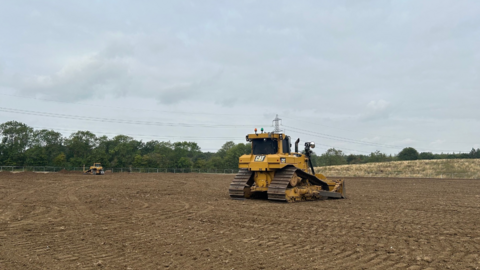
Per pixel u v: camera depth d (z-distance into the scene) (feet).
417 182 112.47
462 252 22.03
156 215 37.88
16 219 35.50
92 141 296.30
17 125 257.75
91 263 20.01
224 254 21.77
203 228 30.35
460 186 91.61
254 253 21.99
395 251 22.29
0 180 104.63
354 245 23.91
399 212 39.81
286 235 27.27
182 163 282.97
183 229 29.94
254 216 36.76
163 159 280.72
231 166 306.55
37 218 36.14
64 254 21.97
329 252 22.20
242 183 52.95
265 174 52.70
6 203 49.03
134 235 27.55
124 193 65.21
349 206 45.47
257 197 56.59
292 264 19.60
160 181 112.88
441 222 32.99
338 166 240.73
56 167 234.58
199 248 23.29
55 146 276.00
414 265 19.35
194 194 63.98
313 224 31.96
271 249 22.97
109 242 25.13
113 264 19.80
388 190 77.05
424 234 27.48
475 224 31.96
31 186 82.64
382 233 27.89
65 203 49.14
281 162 50.26
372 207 44.47
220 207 44.27
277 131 55.31
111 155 280.31
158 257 21.18
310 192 53.06
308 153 60.75
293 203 48.80
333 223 32.42
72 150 287.28
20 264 19.83
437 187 87.51
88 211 41.24
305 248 23.17
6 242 25.29
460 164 218.38
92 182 102.01
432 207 44.75
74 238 26.53
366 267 18.99
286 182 49.01
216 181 117.39
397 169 212.64
